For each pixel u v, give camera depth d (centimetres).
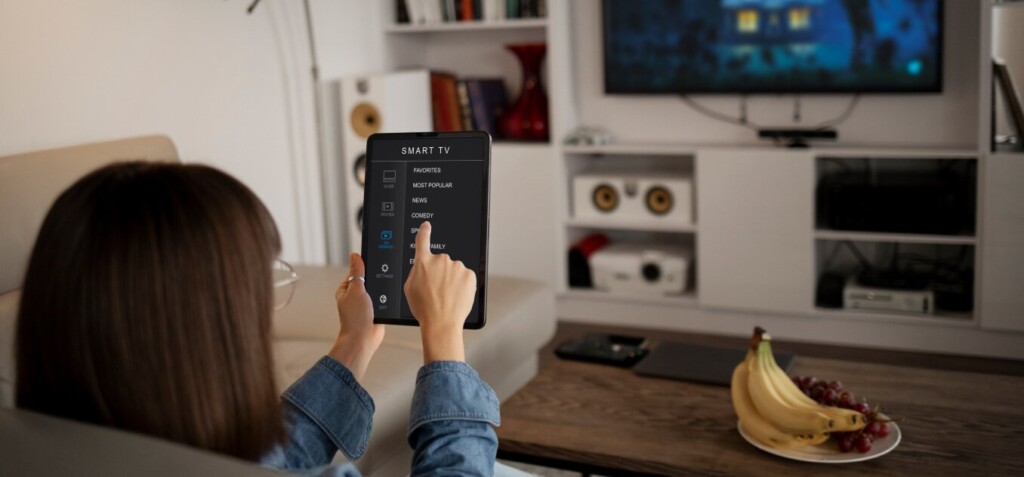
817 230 358
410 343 236
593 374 225
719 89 381
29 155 246
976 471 169
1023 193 321
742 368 189
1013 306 330
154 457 67
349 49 405
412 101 393
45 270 74
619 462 181
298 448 97
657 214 384
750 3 368
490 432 90
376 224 114
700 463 177
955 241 336
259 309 79
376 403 206
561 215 396
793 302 363
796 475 171
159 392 74
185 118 329
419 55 447
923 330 349
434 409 88
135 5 306
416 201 113
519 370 280
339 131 404
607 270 395
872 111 365
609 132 410
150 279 73
